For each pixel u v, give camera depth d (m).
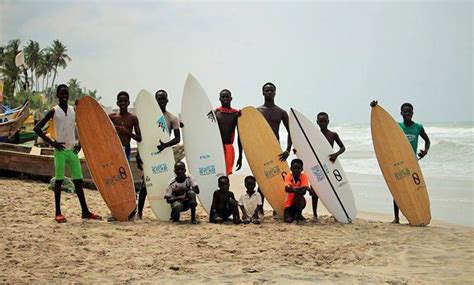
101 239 5.75
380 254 5.23
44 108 64.81
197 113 7.92
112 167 7.13
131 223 6.89
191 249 5.36
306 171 7.67
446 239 6.04
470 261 4.95
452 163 16.83
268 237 6.05
